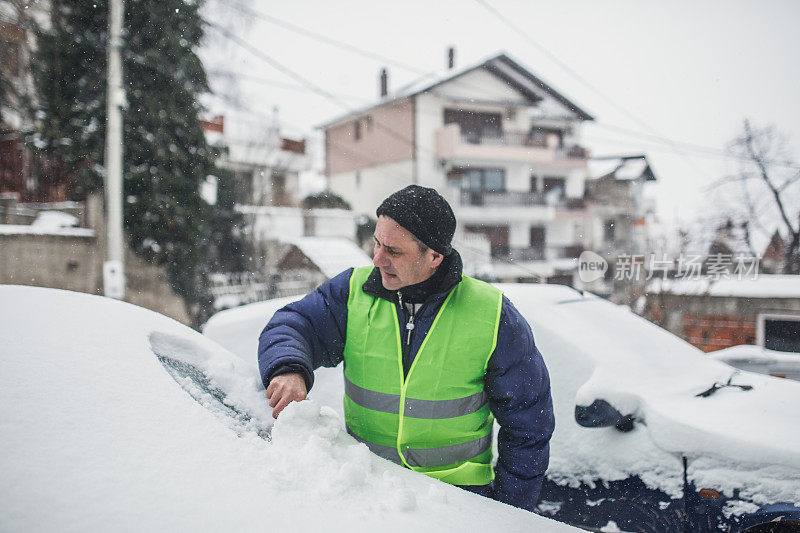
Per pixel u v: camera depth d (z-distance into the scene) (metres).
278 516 0.82
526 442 1.47
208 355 1.45
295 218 19.12
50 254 9.16
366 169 26.28
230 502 0.82
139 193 9.98
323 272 15.79
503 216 23.73
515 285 3.23
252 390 1.30
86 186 9.59
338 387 2.54
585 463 2.26
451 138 22.73
